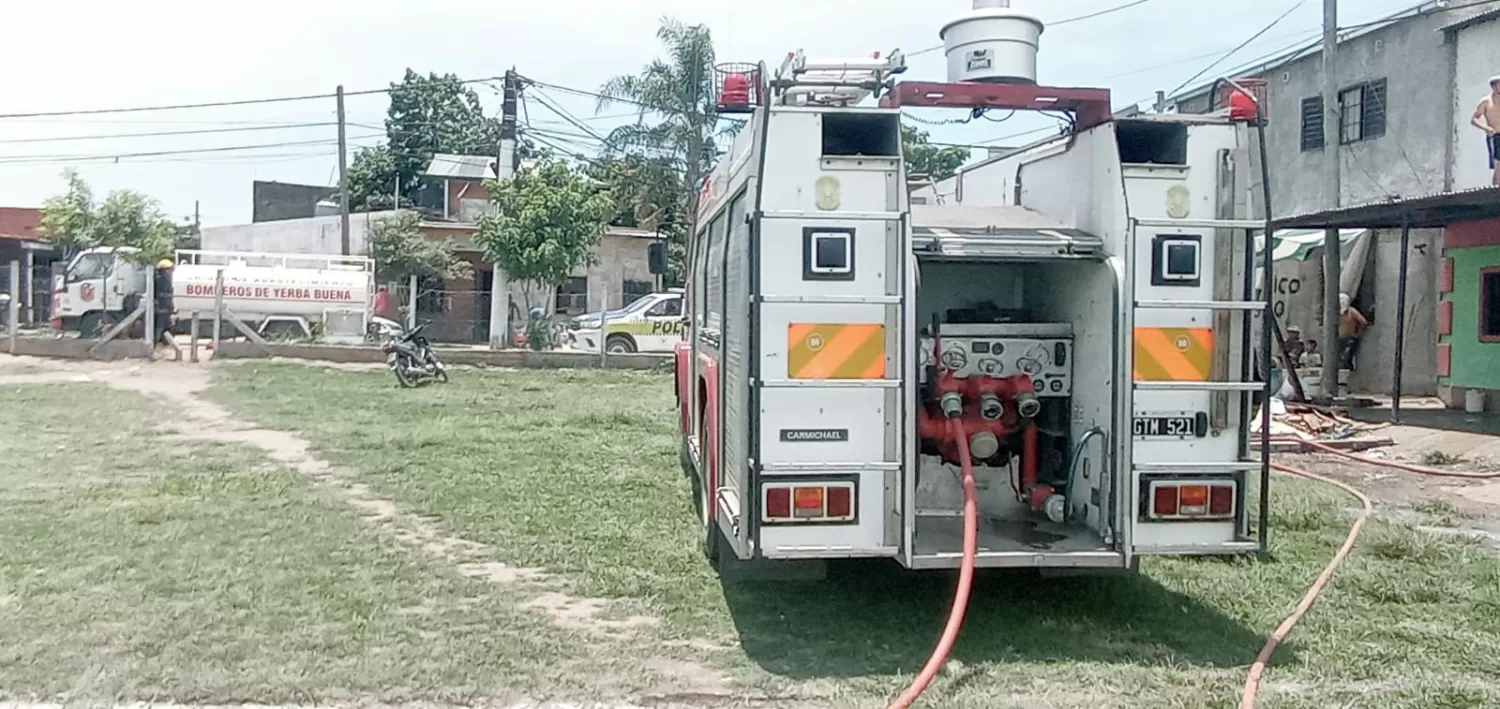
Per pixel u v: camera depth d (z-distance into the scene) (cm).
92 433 1300
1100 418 598
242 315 2447
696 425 877
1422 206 1416
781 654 568
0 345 2314
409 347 1897
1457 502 1032
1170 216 578
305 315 2498
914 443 552
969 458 597
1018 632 604
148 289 2228
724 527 629
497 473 1055
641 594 670
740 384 578
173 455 1144
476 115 5100
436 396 1717
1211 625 621
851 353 551
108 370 2044
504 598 661
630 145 2938
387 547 775
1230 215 581
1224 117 581
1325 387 1730
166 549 753
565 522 856
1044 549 579
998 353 639
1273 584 704
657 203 3012
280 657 551
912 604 650
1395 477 1166
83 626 593
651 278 3438
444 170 4075
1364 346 1972
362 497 952
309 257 2580
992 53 621
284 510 882
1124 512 569
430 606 645
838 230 547
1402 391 1888
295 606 635
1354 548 796
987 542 593
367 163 4859
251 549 760
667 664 556
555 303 3334
